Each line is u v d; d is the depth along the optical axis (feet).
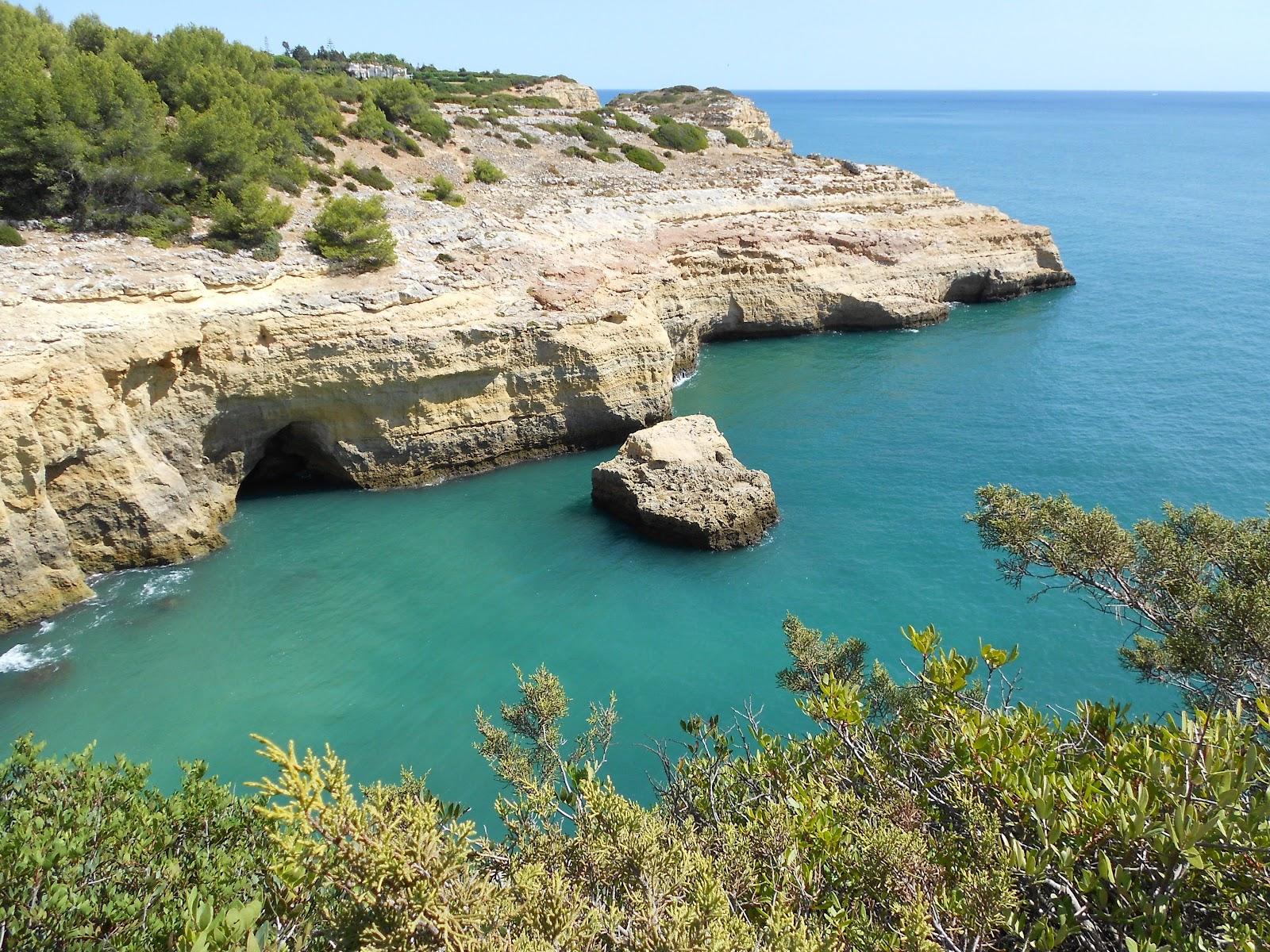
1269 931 27.04
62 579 98.99
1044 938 27.73
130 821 41.78
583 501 128.06
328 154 178.81
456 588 104.88
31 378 94.73
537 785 46.50
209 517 115.75
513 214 176.24
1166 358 181.57
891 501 124.06
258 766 75.87
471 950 24.75
